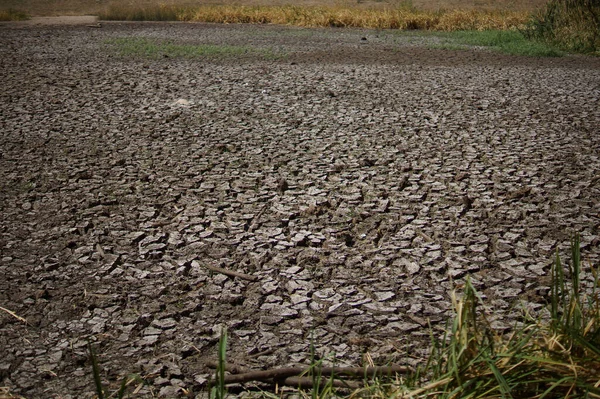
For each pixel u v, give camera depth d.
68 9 30.78
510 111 7.72
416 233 4.20
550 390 2.21
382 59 12.59
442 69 11.20
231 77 10.03
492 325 3.07
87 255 3.86
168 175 5.30
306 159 5.75
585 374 2.30
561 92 9.01
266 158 5.77
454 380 2.32
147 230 4.22
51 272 3.64
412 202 4.73
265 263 3.78
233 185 5.08
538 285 3.50
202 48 14.00
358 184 5.11
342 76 10.25
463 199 4.69
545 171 5.46
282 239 4.09
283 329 3.09
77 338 2.99
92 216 4.45
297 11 23.36
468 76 10.40
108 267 3.70
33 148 6.05
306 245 4.02
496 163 5.67
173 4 32.56
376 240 4.09
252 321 3.16
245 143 6.25
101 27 20.75
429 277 3.62
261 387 2.64
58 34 17.86
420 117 7.37
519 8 28.41
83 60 11.98
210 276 3.60
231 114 7.48
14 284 3.49
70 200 4.75
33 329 3.06
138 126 6.90
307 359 2.83
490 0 31.75
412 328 3.09
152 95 8.55
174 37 17.06
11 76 10.01
